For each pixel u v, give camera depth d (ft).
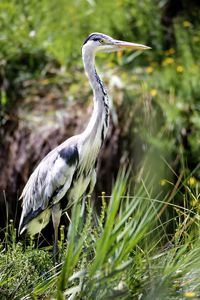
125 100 40.22
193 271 23.17
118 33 46.83
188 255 23.48
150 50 45.65
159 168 35.45
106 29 46.78
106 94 29.76
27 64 45.60
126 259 22.76
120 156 38.93
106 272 21.27
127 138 39.09
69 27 46.91
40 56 45.73
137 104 39.93
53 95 43.24
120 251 21.42
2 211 40.70
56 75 44.83
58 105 42.47
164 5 50.34
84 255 22.91
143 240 26.08
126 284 21.83
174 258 23.86
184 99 40.88
